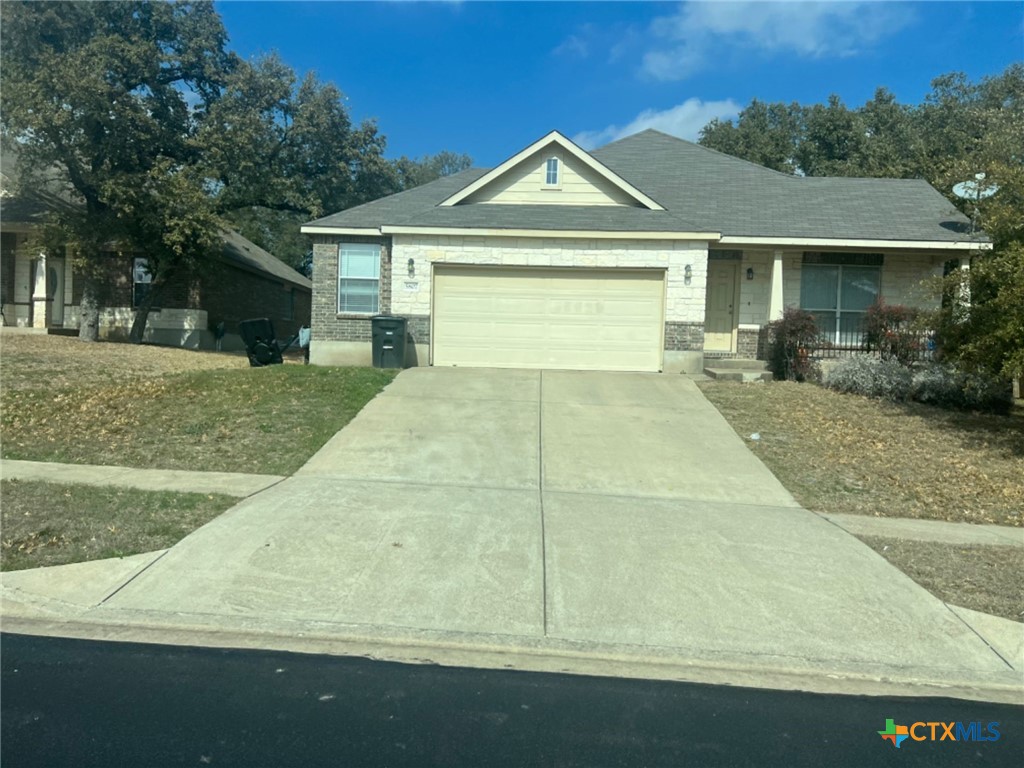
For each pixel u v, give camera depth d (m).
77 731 3.86
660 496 8.55
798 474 9.58
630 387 14.24
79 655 4.74
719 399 13.38
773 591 5.96
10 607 5.42
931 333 14.29
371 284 17.27
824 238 16.83
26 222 22.88
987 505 8.68
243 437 10.29
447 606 5.56
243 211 42.59
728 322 18.50
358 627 5.23
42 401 12.02
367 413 11.68
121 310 24.00
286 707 4.16
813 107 36.22
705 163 21.75
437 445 10.18
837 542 7.14
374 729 3.95
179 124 22.98
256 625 5.22
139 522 6.99
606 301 16.34
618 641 5.15
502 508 7.80
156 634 5.08
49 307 23.77
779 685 4.66
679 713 4.26
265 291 30.92
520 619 5.41
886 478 9.52
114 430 10.50
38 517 7.05
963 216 17.75
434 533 6.96
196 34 23.47
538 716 4.16
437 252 16.42
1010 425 12.12
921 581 6.25
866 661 4.99
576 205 17.50
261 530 6.86
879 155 32.25
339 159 27.70
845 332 18.14
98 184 19.59
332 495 8.01
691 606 5.68
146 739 3.79
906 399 13.62
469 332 16.56
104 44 20.19
